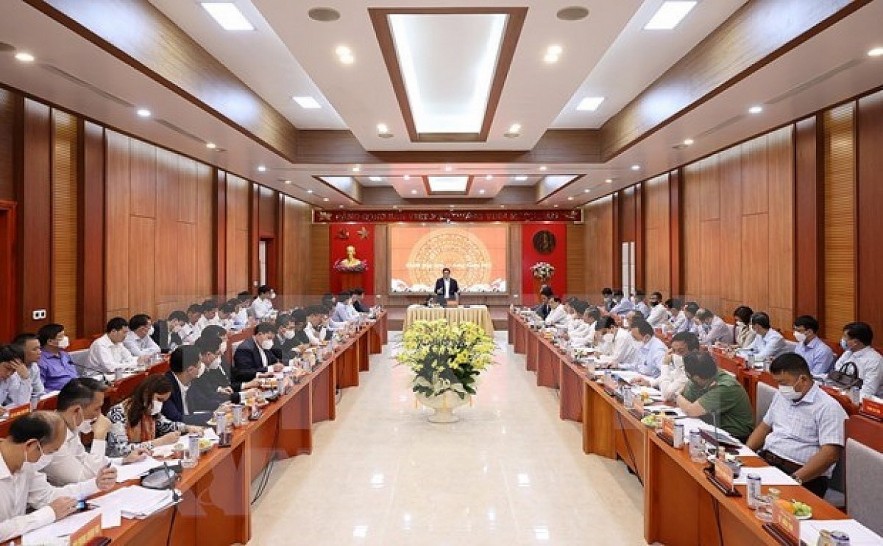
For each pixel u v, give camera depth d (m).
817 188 6.07
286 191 12.34
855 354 4.50
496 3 3.59
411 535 3.46
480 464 4.68
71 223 6.00
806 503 2.23
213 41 5.02
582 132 8.49
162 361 5.71
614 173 9.73
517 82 5.20
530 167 8.88
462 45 5.11
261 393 4.04
